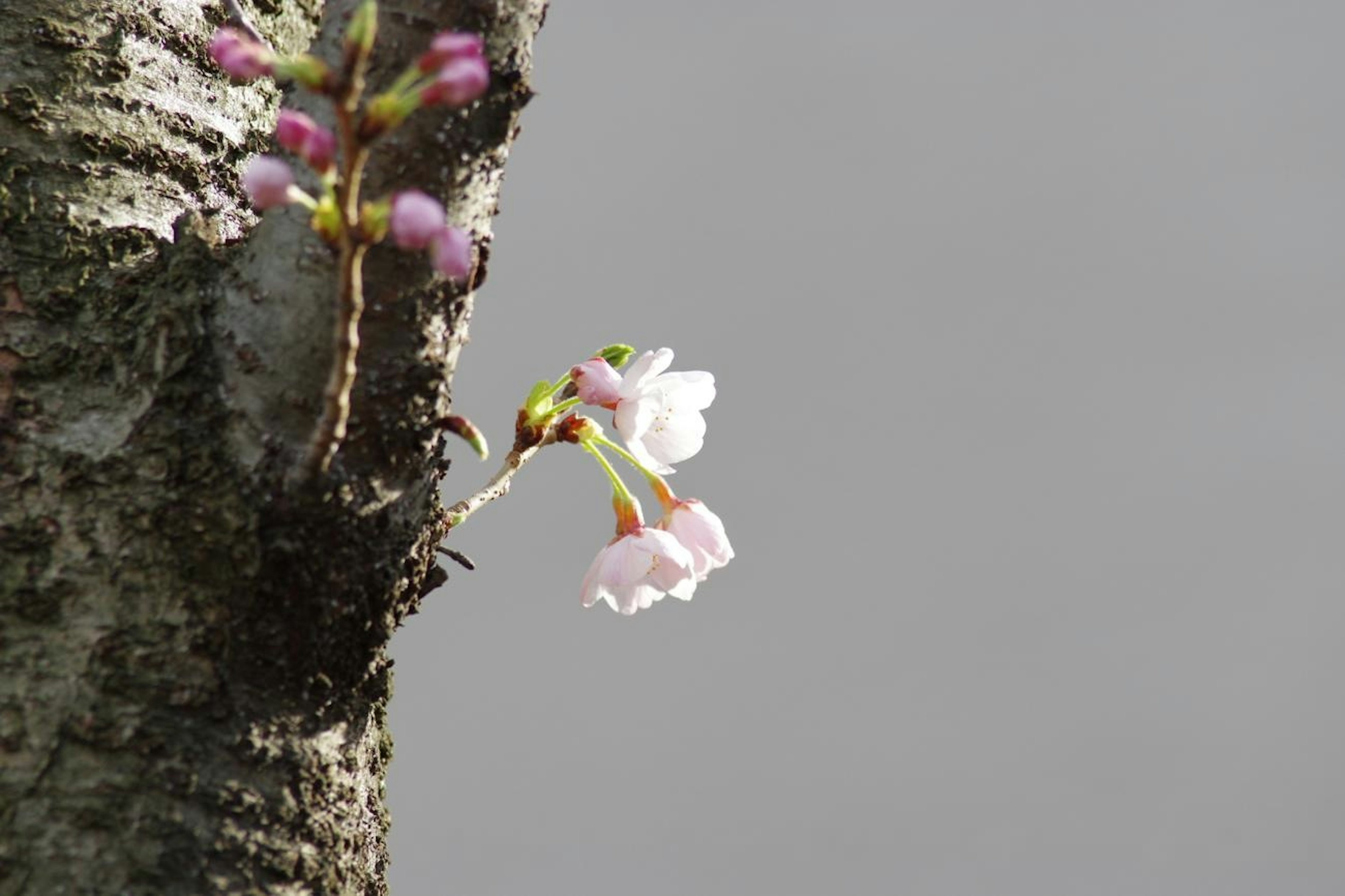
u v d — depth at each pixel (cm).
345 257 237
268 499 246
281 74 237
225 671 246
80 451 246
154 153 252
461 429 247
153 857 244
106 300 249
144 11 254
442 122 246
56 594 245
